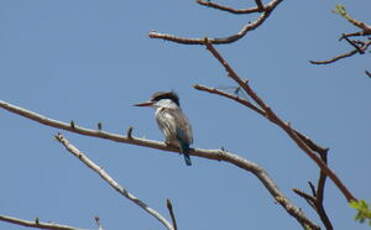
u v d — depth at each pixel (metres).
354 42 10.43
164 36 9.95
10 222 9.84
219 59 7.30
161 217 9.95
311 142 8.51
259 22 10.08
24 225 9.86
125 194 10.69
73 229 9.84
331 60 10.51
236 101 8.02
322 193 8.62
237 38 9.91
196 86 8.03
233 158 11.71
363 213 5.87
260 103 7.32
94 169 11.48
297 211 9.38
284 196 10.44
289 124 7.35
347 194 7.04
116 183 10.98
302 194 8.80
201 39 9.95
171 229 9.61
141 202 10.34
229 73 7.28
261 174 11.02
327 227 8.73
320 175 8.38
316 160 7.20
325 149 8.48
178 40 9.92
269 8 10.05
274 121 7.37
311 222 9.27
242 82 7.32
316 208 8.70
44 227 9.85
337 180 7.12
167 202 8.74
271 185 10.74
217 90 8.01
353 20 9.34
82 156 11.70
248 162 11.38
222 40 9.93
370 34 9.33
